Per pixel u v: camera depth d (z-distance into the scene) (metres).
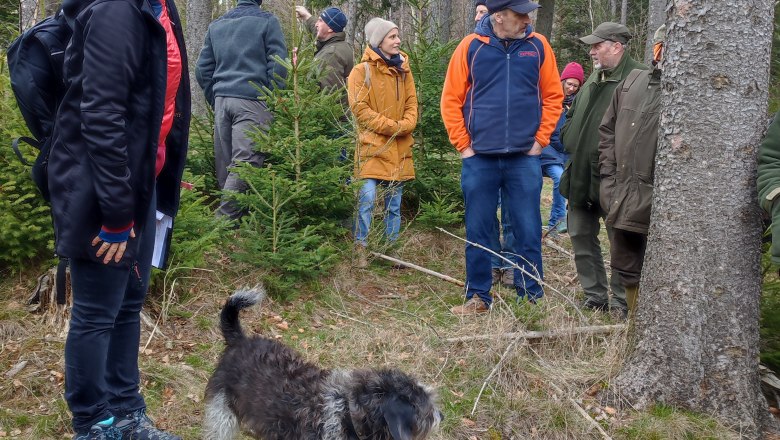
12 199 4.54
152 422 3.32
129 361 3.19
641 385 3.92
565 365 4.36
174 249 4.78
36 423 3.44
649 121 4.41
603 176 4.87
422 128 7.29
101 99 2.56
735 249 3.65
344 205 5.88
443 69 7.37
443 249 6.78
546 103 5.11
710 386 3.76
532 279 5.25
